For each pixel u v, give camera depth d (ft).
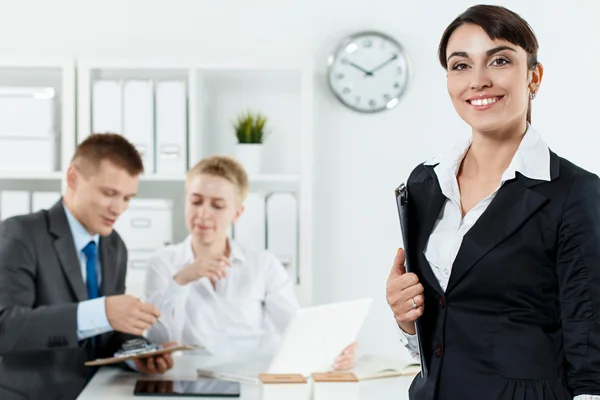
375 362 9.36
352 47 14.24
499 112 4.95
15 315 8.09
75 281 8.64
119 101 13.35
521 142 4.99
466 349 5.01
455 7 14.30
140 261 13.32
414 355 5.87
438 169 5.33
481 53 4.95
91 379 8.61
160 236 13.29
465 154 5.33
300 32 14.39
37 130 13.29
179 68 13.39
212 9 14.39
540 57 14.35
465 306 5.02
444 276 5.16
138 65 13.32
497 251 4.87
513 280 4.85
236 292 10.82
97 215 8.80
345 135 14.44
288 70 13.56
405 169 14.43
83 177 8.76
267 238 13.62
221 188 10.57
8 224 8.55
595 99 14.32
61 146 13.99
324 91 14.43
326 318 8.59
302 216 13.52
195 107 13.39
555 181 4.83
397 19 14.34
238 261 10.92
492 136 5.07
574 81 14.34
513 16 4.96
